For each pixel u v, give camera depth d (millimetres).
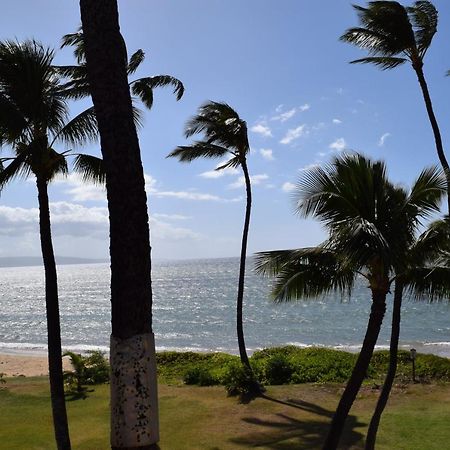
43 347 45469
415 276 10156
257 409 15992
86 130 10836
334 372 20438
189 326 56406
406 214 8719
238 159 18250
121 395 5320
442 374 20062
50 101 10875
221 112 17891
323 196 8711
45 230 10820
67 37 12336
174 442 13266
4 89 10625
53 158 10969
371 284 8930
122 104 5789
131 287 5449
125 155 5664
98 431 14352
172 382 20781
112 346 5445
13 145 11180
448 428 13750
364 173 8781
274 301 9930
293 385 19094
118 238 5520
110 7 5934
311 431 13766
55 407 10375
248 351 39906
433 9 12438
